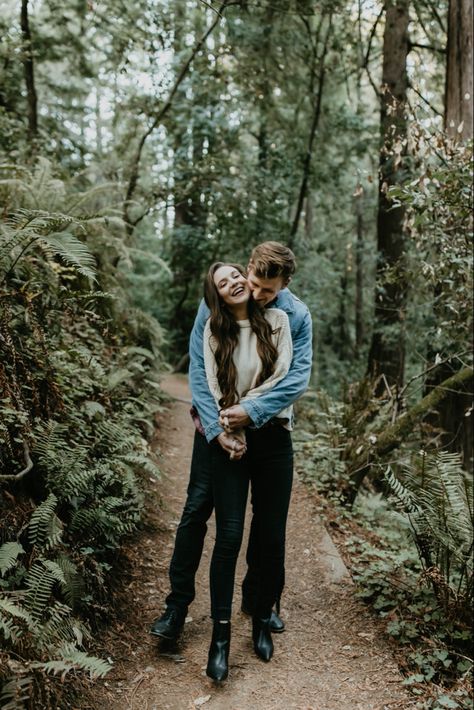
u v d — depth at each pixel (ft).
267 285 7.83
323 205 51.39
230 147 38.47
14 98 30.25
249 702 7.89
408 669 8.89
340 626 9.84
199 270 45.29
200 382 8.34
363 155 41.24
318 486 15.96
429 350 22.38
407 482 10.98
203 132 35.68
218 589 8.06
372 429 18.25
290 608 10.29
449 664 8.86
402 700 8.09
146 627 9.24
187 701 7.80
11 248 9.96
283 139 41.91
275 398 7.79
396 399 18.40
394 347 28.12
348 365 53.67
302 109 43.24
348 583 11.10
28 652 6.56
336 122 40.14
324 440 18.89
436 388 17.40
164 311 51.19
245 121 40.11
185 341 49.37
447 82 21.94
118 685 7.91
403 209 28.22
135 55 32.40
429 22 32.73
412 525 10.38
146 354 18.38
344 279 56.80
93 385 12.91
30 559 7.80
